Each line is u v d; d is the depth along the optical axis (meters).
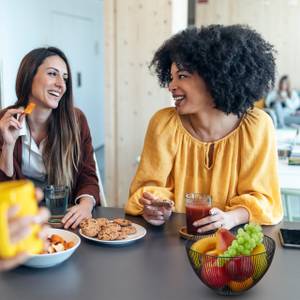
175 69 1.54
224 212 1.46
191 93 1.52
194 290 1.06
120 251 1.29
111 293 1.04
